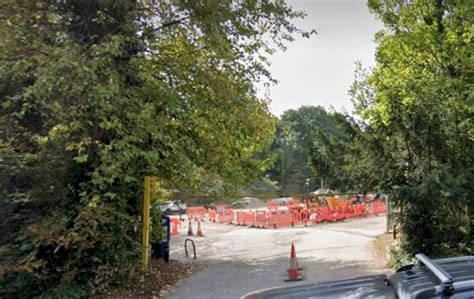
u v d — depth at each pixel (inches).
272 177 2787.9
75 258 331.0
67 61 298.2
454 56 459.8
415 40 486.0
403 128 380.8
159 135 339.6
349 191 436.5
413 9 526.3
